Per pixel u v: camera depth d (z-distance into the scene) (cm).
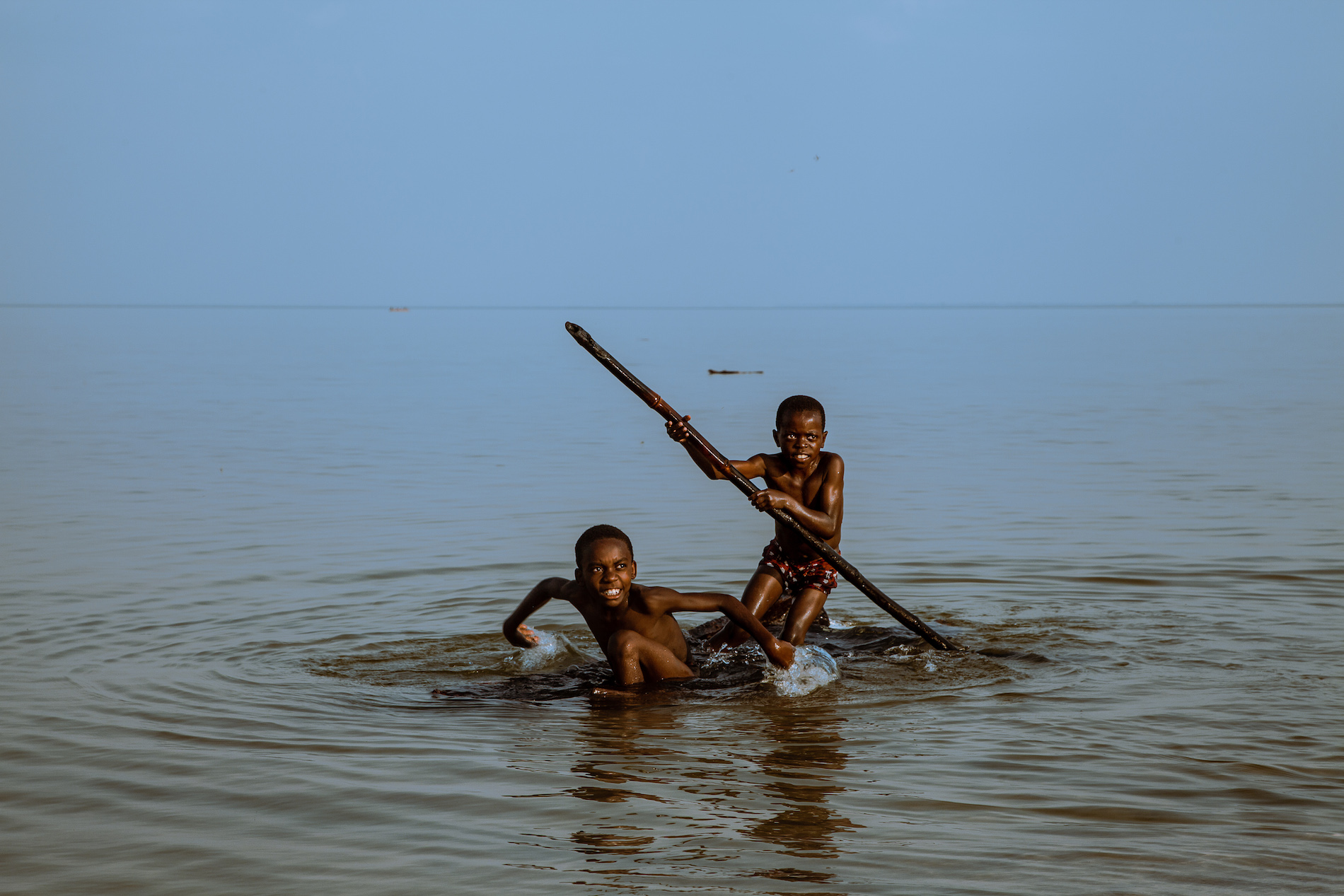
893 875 390
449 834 429
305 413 2348
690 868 398
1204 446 1691
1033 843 412
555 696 613
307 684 632
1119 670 638
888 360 4431
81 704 589
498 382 3372
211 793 470
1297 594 809
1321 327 9188
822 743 526
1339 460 1515
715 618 797
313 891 386
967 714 565
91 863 408
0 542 1038
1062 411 2272
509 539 1046
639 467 1540
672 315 19938
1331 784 465
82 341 6688
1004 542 1001
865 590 707
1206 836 417
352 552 990
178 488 1356
